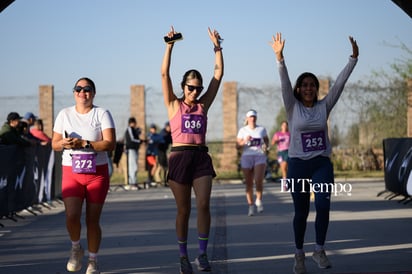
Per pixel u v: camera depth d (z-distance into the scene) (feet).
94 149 20.85
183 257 21.84
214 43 23.22
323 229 22.03
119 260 24.90
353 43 22.27
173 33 22.11
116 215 40.78
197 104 22.38
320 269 22.17
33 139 49.47
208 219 22.04
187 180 21.86
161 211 42.47
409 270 21.66
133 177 65.41
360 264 22.88
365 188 58.44
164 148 68.28
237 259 24.54
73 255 21.43
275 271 22.24
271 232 31.45
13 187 38.22
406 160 43.29
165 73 22.24
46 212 43.96
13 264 24.70
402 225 32.91
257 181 39.60
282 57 22.04
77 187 20.98
